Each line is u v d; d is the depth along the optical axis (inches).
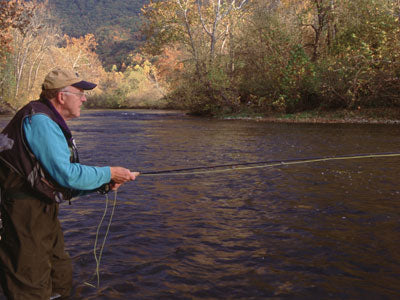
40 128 83.4
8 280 87.0
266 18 1030.4
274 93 976.3
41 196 85.9
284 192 208.8
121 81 2751.0
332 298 96.5
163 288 102.0
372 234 141.9
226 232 145.7
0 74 1448.1
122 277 108.3
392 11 783.7
